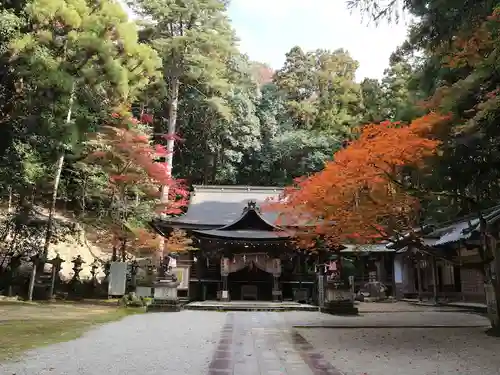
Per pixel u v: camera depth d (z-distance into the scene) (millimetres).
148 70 19453
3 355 6961
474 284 21219
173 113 30641
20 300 18172
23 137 16750
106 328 11172
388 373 6105
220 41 29328
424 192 10242
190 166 39156
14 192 20703
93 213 24000
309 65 46938
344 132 32750
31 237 22297
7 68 15133
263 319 14203
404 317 15164
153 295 18922
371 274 26672
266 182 41344
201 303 19672
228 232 22141
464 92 9836
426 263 24016
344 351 7996
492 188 12883
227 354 7504
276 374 5941
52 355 7113
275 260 21625
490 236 10547
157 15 29234
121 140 19688
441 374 6066
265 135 40719
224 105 32531
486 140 9930
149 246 23266
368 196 10945
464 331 11141
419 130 9703
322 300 17703
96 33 16438
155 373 5875
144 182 22641
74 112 18266
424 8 8469
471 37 8844
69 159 21406
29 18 15258
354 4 7160
